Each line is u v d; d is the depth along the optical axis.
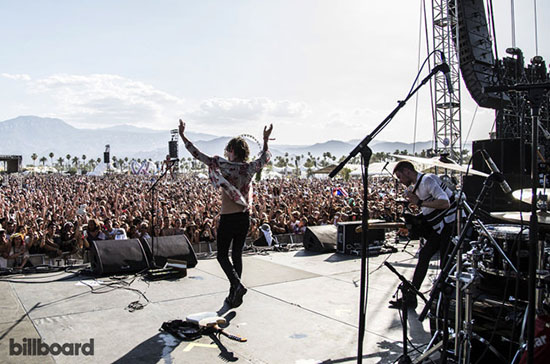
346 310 4.65
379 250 8.08
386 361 3.44
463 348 3.06
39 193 22.95
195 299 4.88
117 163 147.75
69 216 13.05
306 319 4.35
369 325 4.23
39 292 4.98
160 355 3.42
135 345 3.59
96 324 4.04
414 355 3.55
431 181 4.49
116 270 5.79
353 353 3.58
